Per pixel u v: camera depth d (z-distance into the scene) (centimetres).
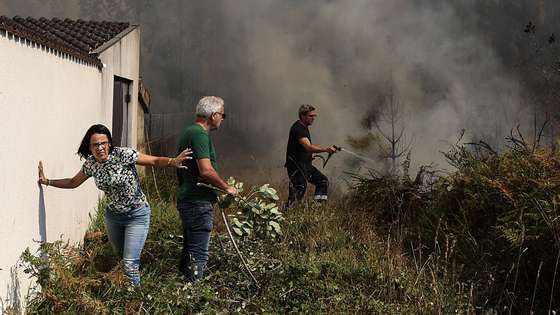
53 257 386
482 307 423
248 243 504
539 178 503
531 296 459
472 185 561
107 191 429
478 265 488
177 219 614
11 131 348
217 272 457
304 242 580
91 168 423
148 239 541
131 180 430
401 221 629
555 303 449
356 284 470
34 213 400
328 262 497
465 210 548
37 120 407
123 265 435
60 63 481
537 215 466
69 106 519
